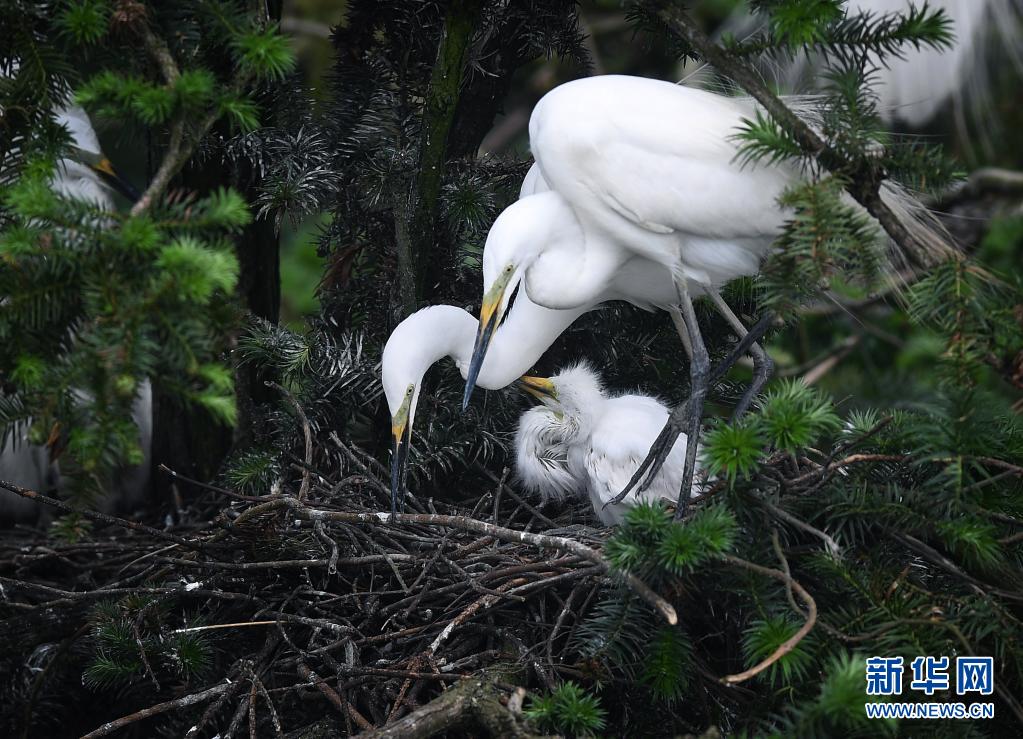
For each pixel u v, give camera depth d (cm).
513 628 529
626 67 1065
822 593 490
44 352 398
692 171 560
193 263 355
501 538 545
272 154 621
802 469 544
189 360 356
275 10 645
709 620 517
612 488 616
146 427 746
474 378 584
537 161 593
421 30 634
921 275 512
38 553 636
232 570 555
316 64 1081
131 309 355
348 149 653
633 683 483
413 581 565
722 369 598
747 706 482
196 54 480
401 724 428
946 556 511
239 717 486
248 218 378
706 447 446
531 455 647
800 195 433
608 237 592
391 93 649
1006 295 458
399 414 598
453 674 477
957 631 419
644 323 725
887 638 429
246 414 666
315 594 549
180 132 411
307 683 500
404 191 629
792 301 437
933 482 455
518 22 659
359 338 666
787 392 452
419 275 644
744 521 478
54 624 547
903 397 833
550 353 740
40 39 461
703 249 586
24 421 395
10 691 576
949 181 459
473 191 632
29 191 369
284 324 680
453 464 696
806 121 590
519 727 424
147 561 603
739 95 687
